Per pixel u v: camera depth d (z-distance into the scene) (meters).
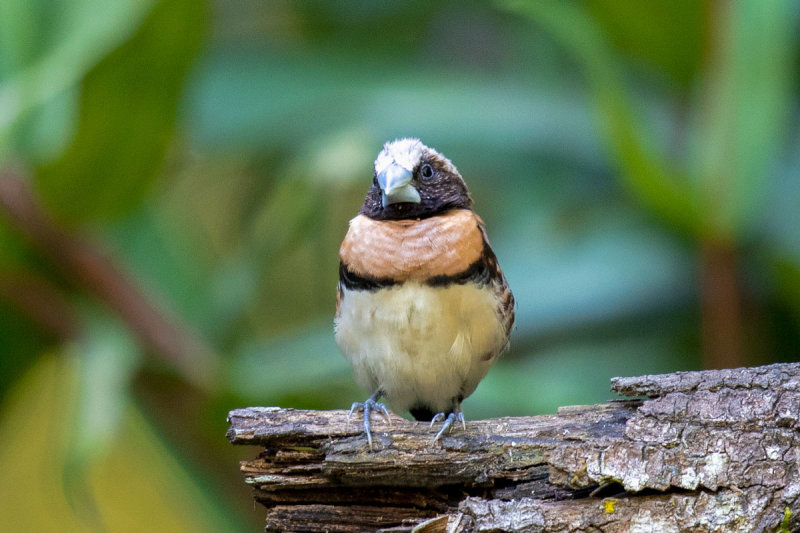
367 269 8.55
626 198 12.44
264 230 11.77
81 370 10.98
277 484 7.20
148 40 10.41
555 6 10.37
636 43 11.83
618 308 11.88
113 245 11.97
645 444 6.76
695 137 10.73
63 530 11.52
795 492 6.63
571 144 12.61
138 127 10.92
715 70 10.89
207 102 12.96
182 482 11.57
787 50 10.67
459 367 8.79
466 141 12.55
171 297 12.00
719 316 10.73
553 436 7.07
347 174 11.50
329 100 13.02
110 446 10.94
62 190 11.08
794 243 11.04
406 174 8.79
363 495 7.23
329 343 11.66
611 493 6.90
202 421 11.83
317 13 14.76
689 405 6.80
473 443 7.07
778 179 11.58
